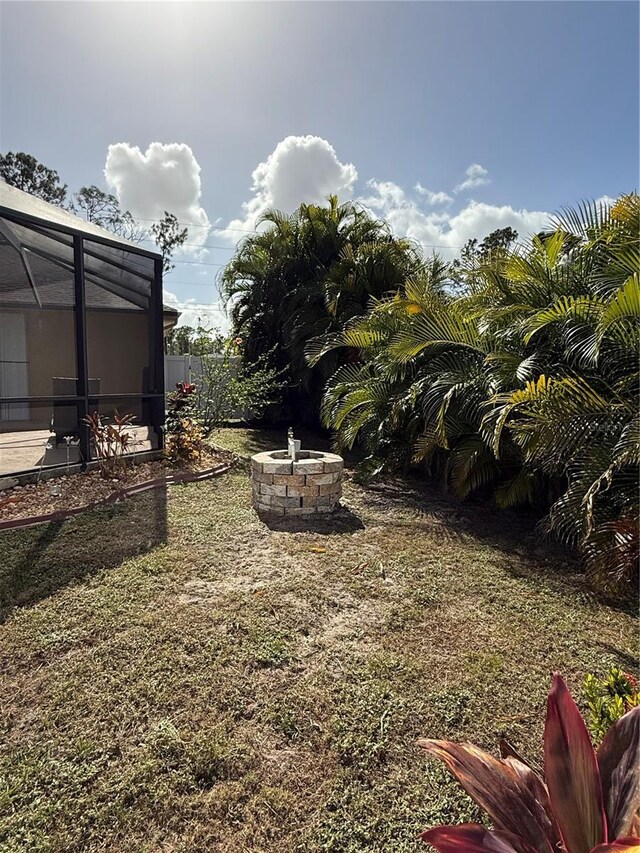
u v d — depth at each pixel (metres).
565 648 2.94
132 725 2.24
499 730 2.26
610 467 3.55
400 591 3.62
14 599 3.29
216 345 11.05
